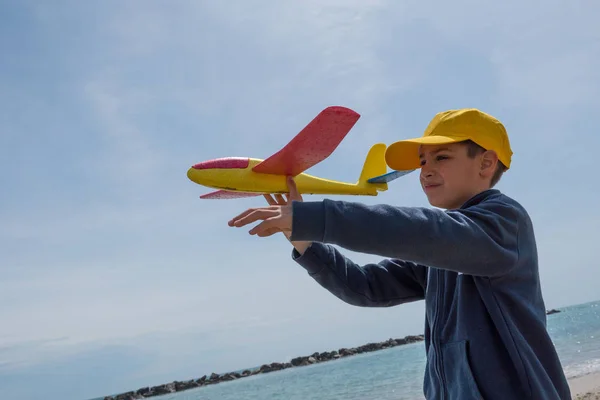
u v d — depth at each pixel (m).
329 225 1.56
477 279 1.84
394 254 1.60
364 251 1.59
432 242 1.60
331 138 2.93
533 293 1.88
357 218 1.57
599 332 31.11
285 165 3.12
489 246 1.71
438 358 1.94
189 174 3.27
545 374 1.74
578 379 13.34
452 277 1.98
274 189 3.25
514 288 1.83
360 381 24.59
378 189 4.09
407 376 23.72
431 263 1.65
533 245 1.95
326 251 2.40
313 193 3.73
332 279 2.37
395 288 2.48
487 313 1.82
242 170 3.23
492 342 1.78
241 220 1.59
